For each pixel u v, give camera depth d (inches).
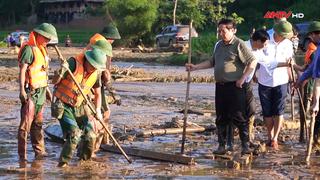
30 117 426.0
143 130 546.0
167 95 915.4
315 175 390.6
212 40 1833.2
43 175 383.9
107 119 454.6
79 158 430.0
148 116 668.1
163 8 2642.7
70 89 405.1
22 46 420.5
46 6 4753.9
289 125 584.1
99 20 4362.7
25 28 4699.8
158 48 2292.1
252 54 435.8
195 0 2596.0
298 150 479.8
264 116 489.4
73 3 4527.6
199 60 1640.0
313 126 433.7
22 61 418.0
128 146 485.1
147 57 1897.1
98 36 432.5
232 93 439.8
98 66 404.2
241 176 385.7
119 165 416.5
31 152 459.2
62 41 3189.0
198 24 2613.2
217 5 2723.9
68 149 409.1
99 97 421.7
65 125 408.5
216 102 448.1
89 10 4350.4
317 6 2763.3
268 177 383.6
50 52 2143.2
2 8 4936.0
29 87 425.1
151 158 437.4
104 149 464.1
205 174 390.6
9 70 1370.6
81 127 416.2
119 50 2368.4
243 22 3203.7
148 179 375.9
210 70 1408.7
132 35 2635.3
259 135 539.8
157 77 1203.2
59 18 4648.1
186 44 2181.3
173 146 489.7
